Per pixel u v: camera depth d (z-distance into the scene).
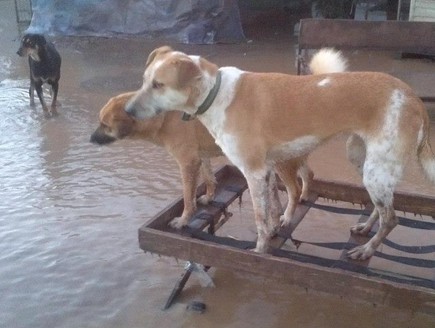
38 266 4.02
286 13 15.55
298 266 3.06
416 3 10.45
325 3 14.43
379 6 15.21
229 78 3.27
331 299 3.62
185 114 3.41
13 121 7.16
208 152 3.80
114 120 3.73
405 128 3.06
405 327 3.35
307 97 3.17
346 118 3.15
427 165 3.27
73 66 10.11
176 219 3.78
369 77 3.15
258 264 3.17
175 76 3.12
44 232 4.48
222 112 3.26
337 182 4.20
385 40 7.45
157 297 3.66
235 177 4.42
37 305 3.60
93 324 3.42
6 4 16.42
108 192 5.17
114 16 12.23
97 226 4.56
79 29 12.51
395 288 2.87
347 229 4.46
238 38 12.22
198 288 3.75
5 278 3.89
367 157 3.17
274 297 3.65
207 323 3.40
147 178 5.45
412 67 9.75
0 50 11.55
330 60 3.79
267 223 3.43
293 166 3.79
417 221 3.92
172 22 11.84
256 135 3.24
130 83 8.88
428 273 3.79
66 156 6.03
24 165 5.80
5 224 4.61
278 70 9.52
